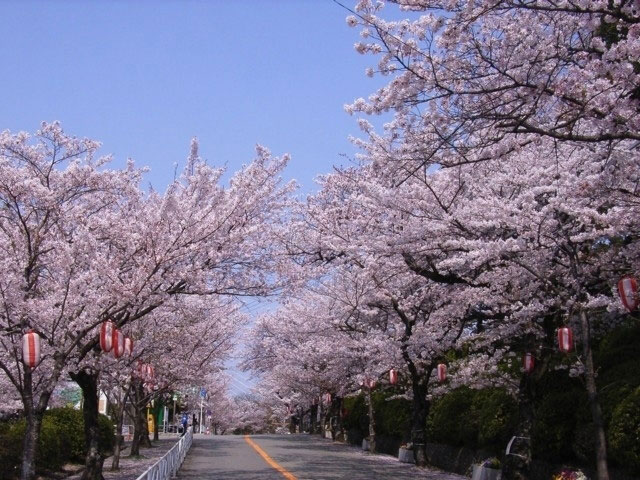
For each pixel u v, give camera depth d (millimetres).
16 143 12719
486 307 15602
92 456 14000
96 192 13750
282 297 14562
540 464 14336
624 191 9531
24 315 11055
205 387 33844
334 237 16688
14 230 12086
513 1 8242
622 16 7668
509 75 8523
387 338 19125
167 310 17938
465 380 15719
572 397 13609
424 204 12836
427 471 18891
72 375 13906
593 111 8078
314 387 37750
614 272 11539
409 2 8398
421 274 14023
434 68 8641
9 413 20281
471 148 9180
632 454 10672
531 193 11203
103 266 11539
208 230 12703
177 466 17844
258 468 19281
